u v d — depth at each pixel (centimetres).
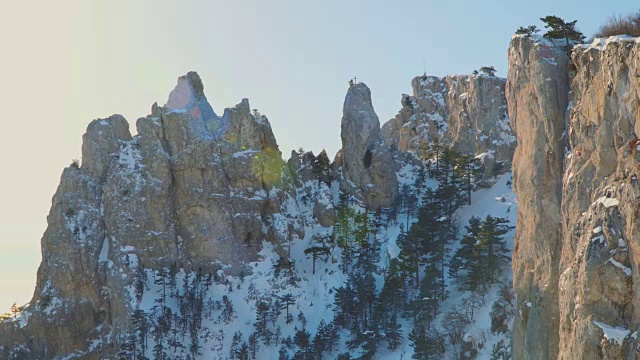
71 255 17675
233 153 19600
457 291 13850
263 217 19225
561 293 5475
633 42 4753
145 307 16500
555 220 6694
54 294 17425
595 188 5281
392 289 14275
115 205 18350
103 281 17725
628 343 4500
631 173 4609
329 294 16575
